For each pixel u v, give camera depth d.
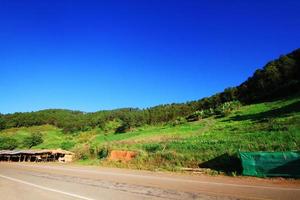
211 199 13.34
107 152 53.16
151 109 150.38
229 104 89.75
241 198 13.59
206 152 36.19
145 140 61.59
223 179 23.12
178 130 72.38
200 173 28.52
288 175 23.06
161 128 89.62
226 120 72.00
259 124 52.03
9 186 18.52
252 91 116.81
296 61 113.00
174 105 146.50
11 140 117.88
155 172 30.80
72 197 13.87
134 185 18.72
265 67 119.50
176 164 35.28
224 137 46.28
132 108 189.88
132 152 46.16
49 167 42.25
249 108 83.69
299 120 46.50
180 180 22.17
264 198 13.64
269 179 22.80
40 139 118.38
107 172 30.80
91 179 22.92
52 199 13.36
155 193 15.13
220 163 31.56
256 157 25.16
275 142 35.22
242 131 48.97
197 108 131.88
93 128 152.38
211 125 68.38
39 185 18.97
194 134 58.75
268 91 106.56
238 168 28.62
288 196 14.32
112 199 13.30
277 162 24.02
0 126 189.50
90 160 54.62
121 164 41.25
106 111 192.00
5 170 35.56
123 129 113.69
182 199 13.35
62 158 65.81
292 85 94.75
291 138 35.66
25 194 14.98
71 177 24.83
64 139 122.75
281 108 67.50
